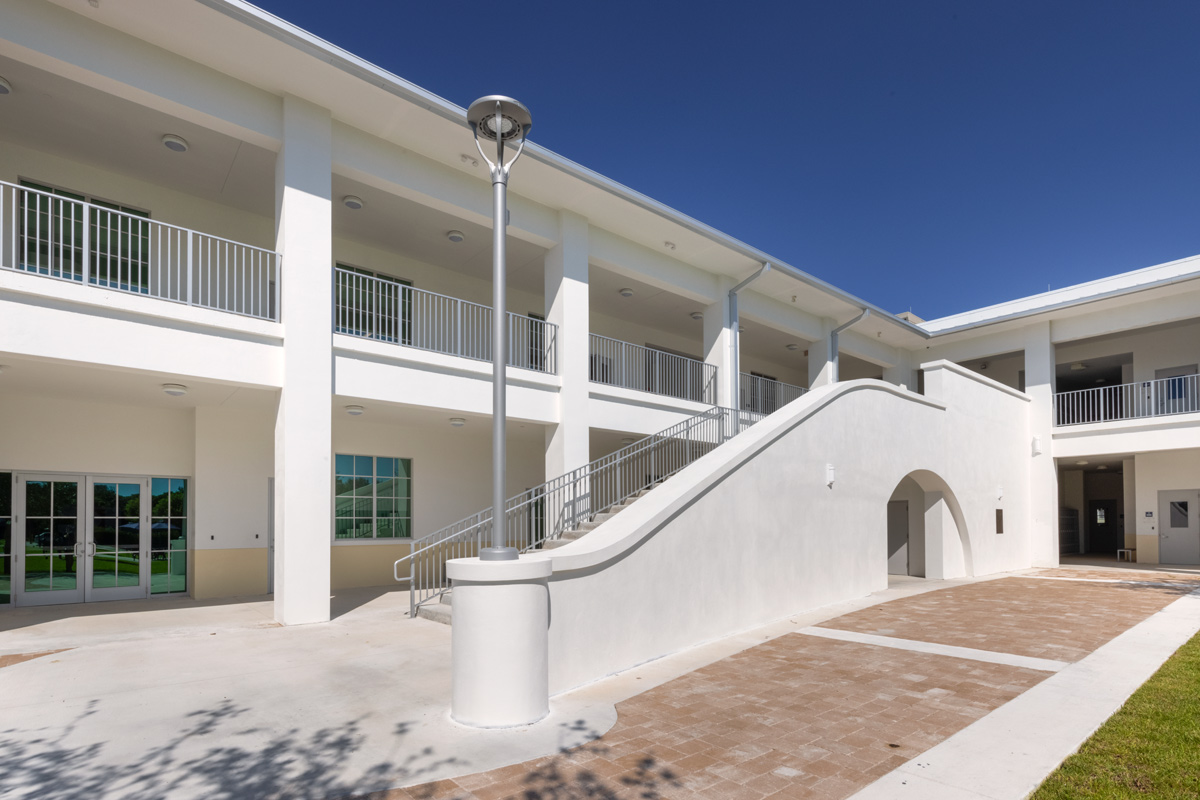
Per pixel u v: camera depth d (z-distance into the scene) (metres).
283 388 8.66
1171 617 9.15
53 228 9.87
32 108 8.72
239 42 8.00
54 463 10.32
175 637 7.74
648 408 13.30
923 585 13.02
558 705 5.32
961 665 6.55
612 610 6.33
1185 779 3.80
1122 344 19.78
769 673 6.29
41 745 4.42
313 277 8.98
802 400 10.34
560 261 12.06
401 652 7.02
